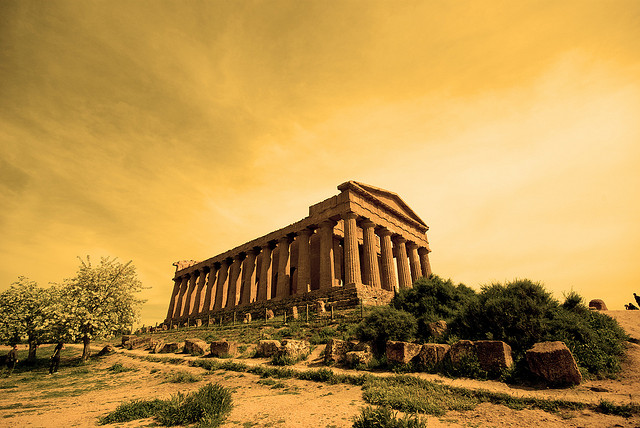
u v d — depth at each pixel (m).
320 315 23.98
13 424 8.20
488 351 10.32
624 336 11.73
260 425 7.31
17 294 23.92
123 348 29.70
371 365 12.51
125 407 8.88
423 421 6.18
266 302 36.81
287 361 14.49
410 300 18.42
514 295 12.70
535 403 7.68
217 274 51.03
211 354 18.81
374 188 37.16
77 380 16.19
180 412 7.99
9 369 19.78
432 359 11.34
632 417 6.59
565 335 10.73
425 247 43.78
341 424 7.05
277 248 49.16
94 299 22.95
